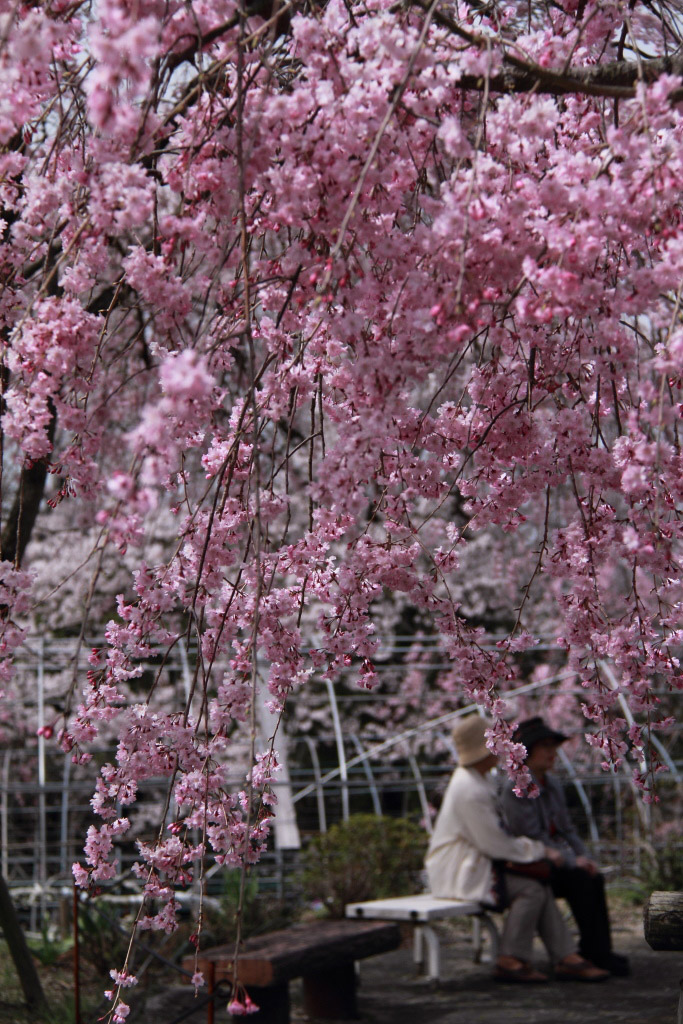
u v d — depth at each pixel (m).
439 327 2.34
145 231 4.83
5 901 5.59
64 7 2.64
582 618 2.87
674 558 2.75
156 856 2.59
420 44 2.14
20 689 10.37
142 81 2.09
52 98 2.83
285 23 2.72
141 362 6.13
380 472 2.74
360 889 7.86
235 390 5.28
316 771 10.63
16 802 10.96
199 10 2.64
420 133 2.55
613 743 2.93
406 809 12.05
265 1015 5.40
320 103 2.34
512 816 6.46
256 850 2.69
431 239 2.34
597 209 2.21
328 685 11.42
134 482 1.94
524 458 2.81
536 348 2.66
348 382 2.59
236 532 2.76
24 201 2.59
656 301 2.43
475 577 11.25
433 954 6.52
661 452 2.50
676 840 9.06
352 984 5.83
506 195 2.41
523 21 3.73
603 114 2.63
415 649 11.47
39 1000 5.58
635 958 6.90
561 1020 5.39
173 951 6.66
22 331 2.44
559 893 6.55
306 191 2.34
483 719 6.57
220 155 2.47
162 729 2.62
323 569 2.85
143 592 2.62
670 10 3.44
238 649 2.72
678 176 2.29
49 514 10.08
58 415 2.46
